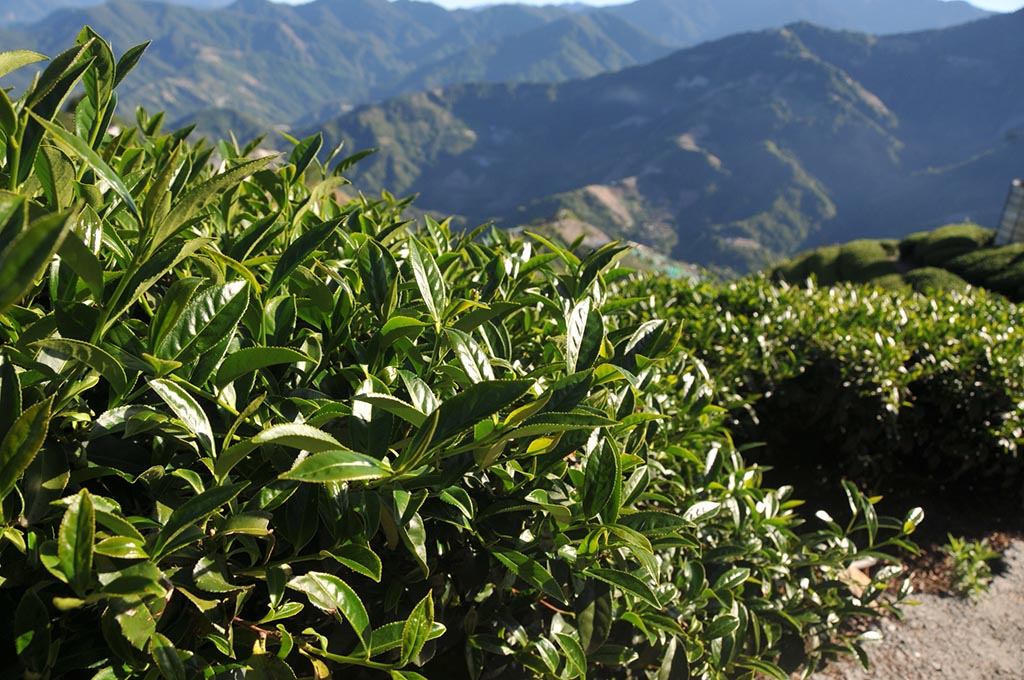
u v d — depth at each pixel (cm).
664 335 186
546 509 141
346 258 198
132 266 108
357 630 118
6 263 62
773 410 539
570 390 131
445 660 175
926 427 551
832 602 309
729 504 259
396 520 119
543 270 217
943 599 450
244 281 126
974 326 585
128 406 112
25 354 107
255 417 127
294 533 121
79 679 114
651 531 160
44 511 102
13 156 116
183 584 109
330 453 101
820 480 555
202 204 113
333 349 162
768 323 536
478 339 174
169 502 119
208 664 111
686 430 257
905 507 555
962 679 376
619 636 205
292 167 221
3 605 103
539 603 178
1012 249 2023
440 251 226
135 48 150
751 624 273
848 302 618
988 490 580
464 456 133
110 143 197
